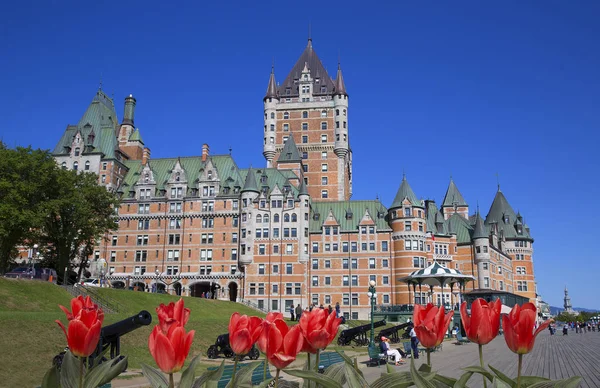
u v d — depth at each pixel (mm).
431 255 112188
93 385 5086
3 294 50188
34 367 27016
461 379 4945
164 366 4156
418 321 5324
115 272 107375
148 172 112375
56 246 76000
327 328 5039
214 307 76812
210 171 109875
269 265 101938
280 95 132375
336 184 124000
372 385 5082
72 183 72938
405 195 103938
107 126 118562
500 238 137500
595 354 42156
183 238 107188
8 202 64062
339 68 130875
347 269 103062
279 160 118250
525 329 4578
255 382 18406
